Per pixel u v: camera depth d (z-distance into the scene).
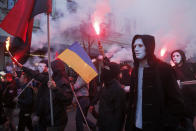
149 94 2.56
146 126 2.53
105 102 3.09
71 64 3.45
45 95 3.41
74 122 6.49
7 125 4.09
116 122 2.94
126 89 3.43
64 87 3.38
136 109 2.68
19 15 3.41
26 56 3.69
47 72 3.71
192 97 3.74
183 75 4.18
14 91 4.70
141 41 2.64
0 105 3.99
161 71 2.55
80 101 4.94
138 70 2.74
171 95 2.49
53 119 3.30
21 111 4.77
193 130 2.49
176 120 2.46
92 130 5.01
